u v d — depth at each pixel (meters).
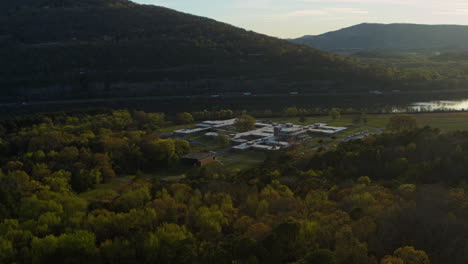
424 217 82.44
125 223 94.44
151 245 81.81
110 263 81.50
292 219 83.06
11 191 122.75
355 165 150.00
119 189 139.62
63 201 114.44
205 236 86.88
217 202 108.81
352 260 69.56
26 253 82.56
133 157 196.00
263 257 72.81
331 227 80.69
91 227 94.25
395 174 140.00
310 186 122.12
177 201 110.56
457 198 93.94
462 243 72.50
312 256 68.19
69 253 82.12
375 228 80.12
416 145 158.00
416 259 67.12
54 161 175.25
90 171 168.00
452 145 152.62
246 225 89.81
